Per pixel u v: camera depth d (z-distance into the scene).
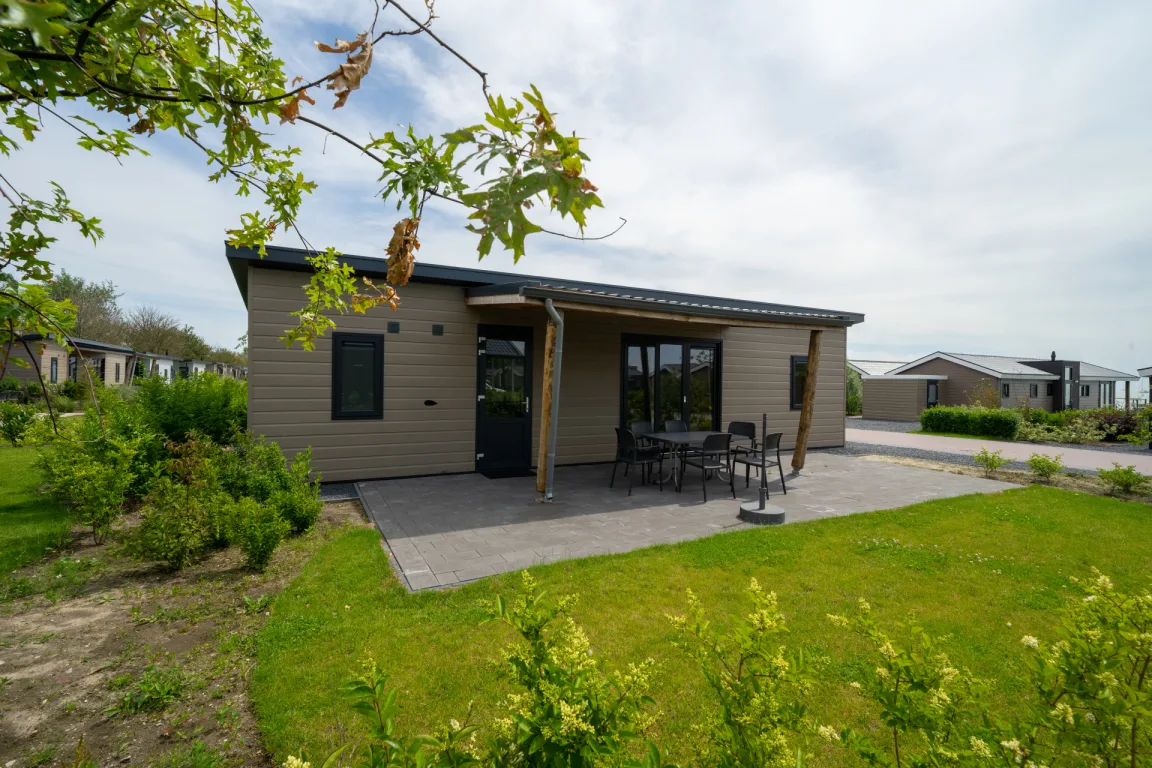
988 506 6.09
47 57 0.95
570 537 4.80
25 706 2.38
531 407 8.47
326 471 7.00
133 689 2.48
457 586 3.64
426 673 2.57
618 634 2.93
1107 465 10.27
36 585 3.71
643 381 9.52
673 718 2.26
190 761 2.04
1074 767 1.20
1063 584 3.72
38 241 1.67
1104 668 1.13
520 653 1.34
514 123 1.00
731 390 10.52
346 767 1.96
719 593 3.50
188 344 29.91
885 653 1.33
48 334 1.78
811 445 11.74
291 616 3.16
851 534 4.90
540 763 1.08
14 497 6.27
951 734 1.31
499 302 6.86
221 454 5.93
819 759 2.07
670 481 7.66
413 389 7.56
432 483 7.19
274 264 6.60
